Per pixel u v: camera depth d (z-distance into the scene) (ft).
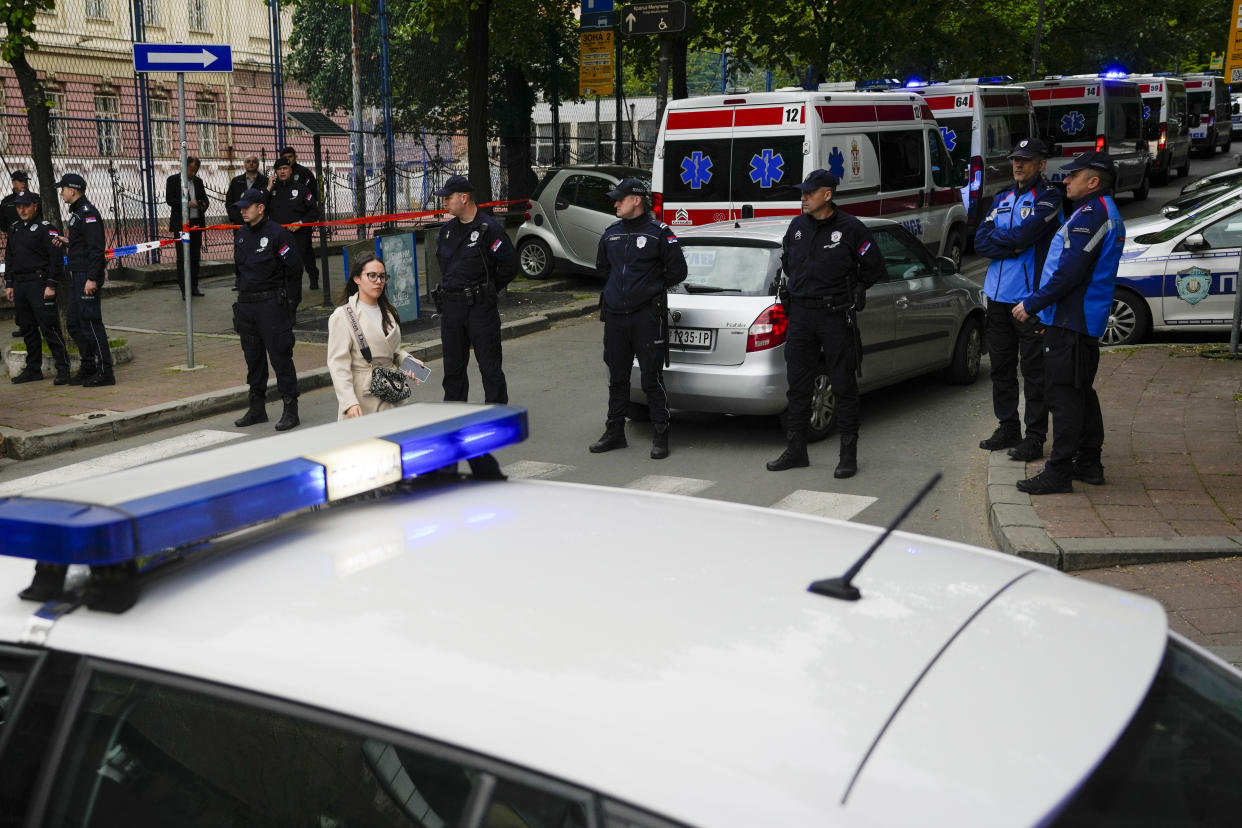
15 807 5.72
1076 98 81.71
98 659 5.66
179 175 54.75
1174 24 118.93
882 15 74.79
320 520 7.02
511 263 28.81
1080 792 4.49
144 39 61.93
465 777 4.72
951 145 63.62
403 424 8.01
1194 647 6.04
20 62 37.40
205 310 50.31
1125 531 19.83
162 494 5.99
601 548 6.52
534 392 34.81
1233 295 37.06
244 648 5.46
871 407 31.73
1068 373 21.48
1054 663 5.32
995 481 23.07
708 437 29.25
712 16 75.82
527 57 81.46
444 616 5.59
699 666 5.08
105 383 35.24
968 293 33.65
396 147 73.31
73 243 34.50
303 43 78.28
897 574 6.31
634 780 4.42
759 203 43.34
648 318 26.63
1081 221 20.90
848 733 4.61
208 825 5.36
